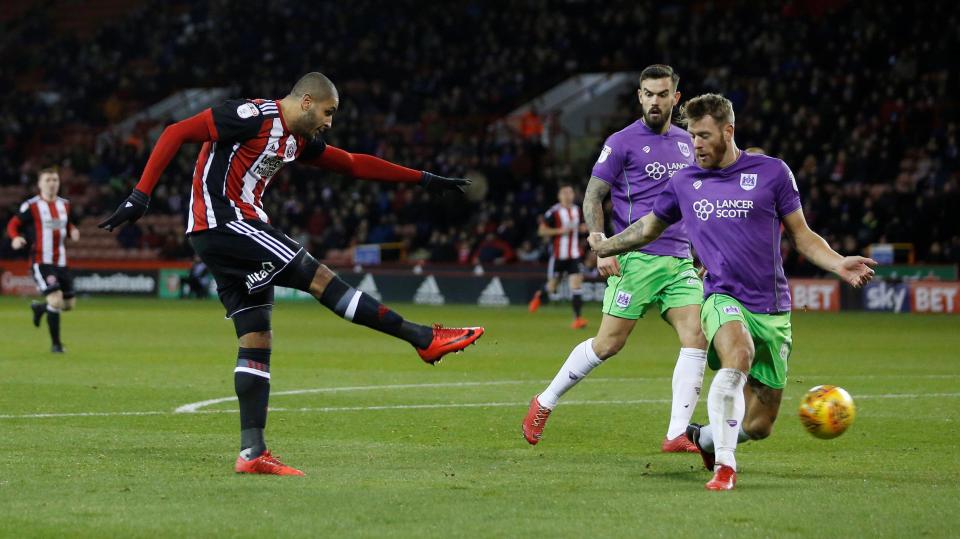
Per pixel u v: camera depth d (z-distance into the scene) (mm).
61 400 20359
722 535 9906
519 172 67062
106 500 11367
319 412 18859
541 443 15789
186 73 84188
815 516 10672
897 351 31641
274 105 13281
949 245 53625
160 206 73500
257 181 13477
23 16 94312
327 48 80938
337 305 13102
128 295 66812
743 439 13453
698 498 11562
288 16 83562
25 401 20188
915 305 52031
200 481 12477
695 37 70625
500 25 78125
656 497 11609
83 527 10211
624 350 32188
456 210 65250
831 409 12266
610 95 74375
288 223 67562
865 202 56562
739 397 12227
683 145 16234
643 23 74188
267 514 10727
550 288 42312
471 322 44469
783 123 62375
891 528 10180
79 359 28641
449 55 77812
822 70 66188
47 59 88938
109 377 24375
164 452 14578
